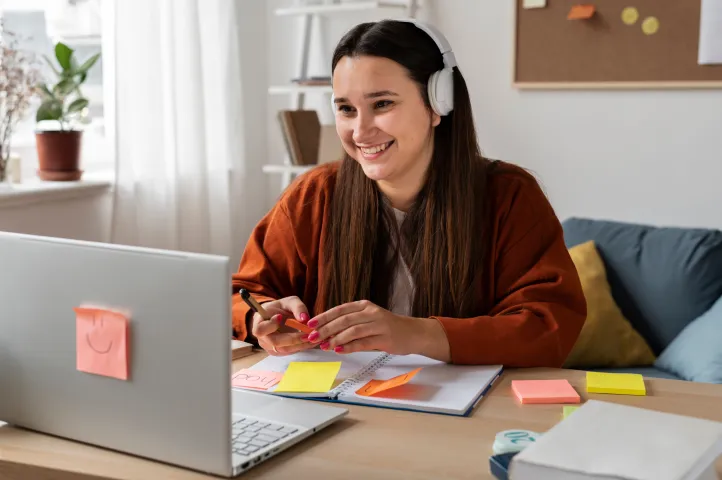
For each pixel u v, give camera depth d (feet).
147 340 3.15
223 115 9.65
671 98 9.34
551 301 4.83
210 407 3.04
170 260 3.05
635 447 2.79
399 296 5.17
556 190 10.00
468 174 5.02
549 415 3.71
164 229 8.79
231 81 9.95
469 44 10.18
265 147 11.34
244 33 10.75
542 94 9.89
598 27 9.50
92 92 9.14
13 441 3.47
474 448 3.33
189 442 3.11
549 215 5.16
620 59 9.45
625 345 8.05
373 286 5.19
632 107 9.52
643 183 9.58
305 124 9.98
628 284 8.38
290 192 5.49
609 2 9.41
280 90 10.02
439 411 3.74
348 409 3.82
